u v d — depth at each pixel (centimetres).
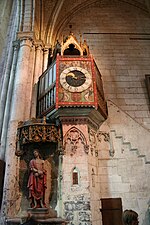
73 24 1243
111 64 1105
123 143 880
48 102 791
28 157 744
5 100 891
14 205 661
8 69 955
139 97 1013
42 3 1142
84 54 949
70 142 742
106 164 843
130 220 319
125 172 832
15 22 1088
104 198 787
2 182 708
